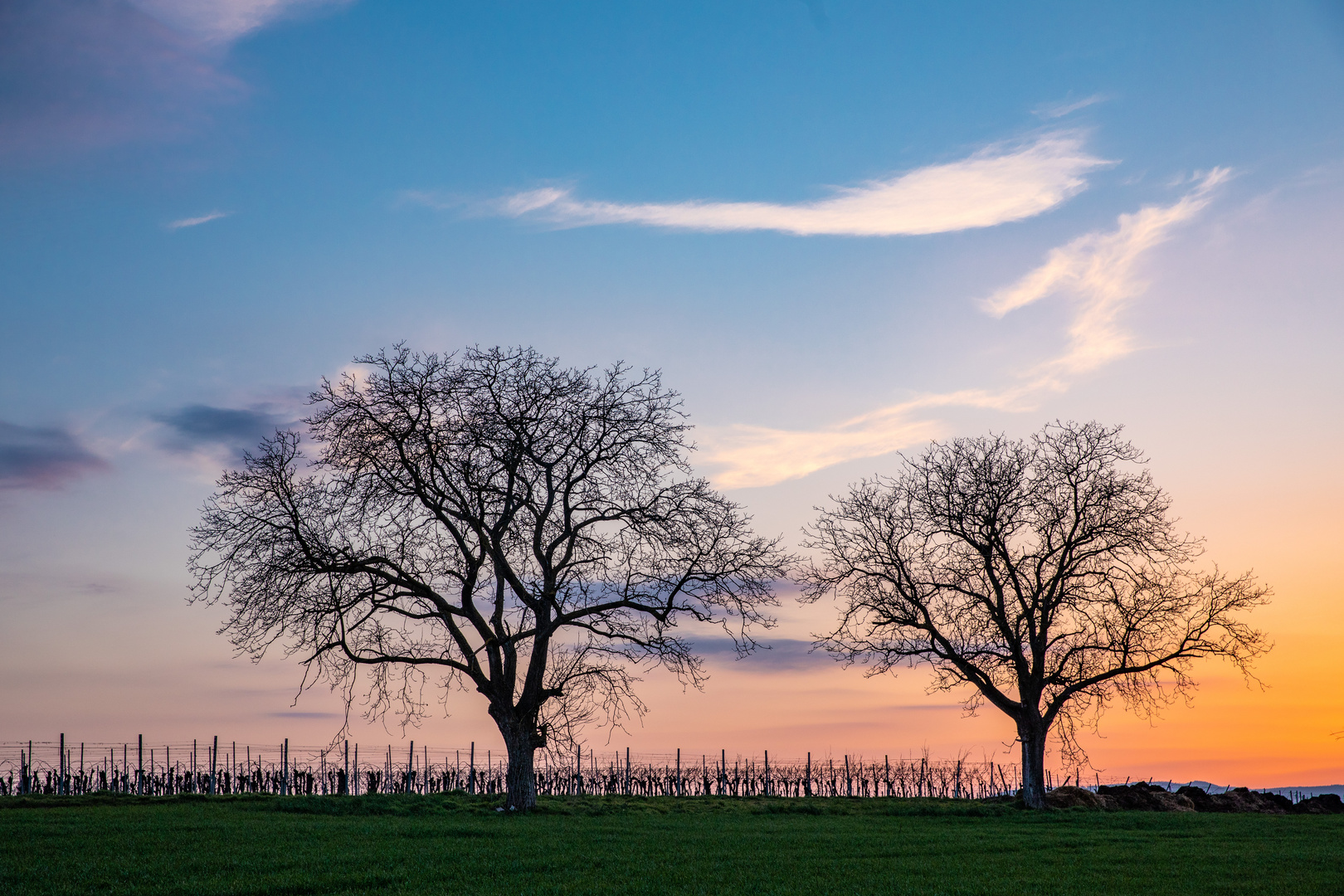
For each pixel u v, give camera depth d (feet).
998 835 99.66
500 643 120.57
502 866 69.21
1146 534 146.10
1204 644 142.51
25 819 100.48
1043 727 143.23
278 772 185.47
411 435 120.57
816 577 157.07
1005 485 151.23
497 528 121.08
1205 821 123.24
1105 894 61.57
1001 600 145.48
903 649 150.20
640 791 200.13
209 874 63.87
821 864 73.56
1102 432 151.23
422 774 195.62
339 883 61.31
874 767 202.28
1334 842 96.37
